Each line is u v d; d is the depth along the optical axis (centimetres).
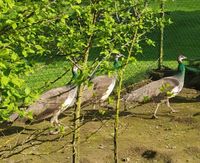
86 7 569
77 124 621
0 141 894
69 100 955
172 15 2403
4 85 402
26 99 437
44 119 958
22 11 447
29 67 459
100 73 511
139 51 614
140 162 855
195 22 2308
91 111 1021
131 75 1345
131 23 602
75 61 572
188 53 1895
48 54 572
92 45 563
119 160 860
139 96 1085
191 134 971
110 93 1079
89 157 851
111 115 1040
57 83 1225
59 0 507
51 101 936
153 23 782
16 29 449
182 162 844
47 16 473
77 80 461
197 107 1166
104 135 952
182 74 1124
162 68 1415
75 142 617
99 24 580
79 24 584
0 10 423
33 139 478
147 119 1069
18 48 493
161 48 1412
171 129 1006
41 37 545
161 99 1080
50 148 879
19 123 952
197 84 1303
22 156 823
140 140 930
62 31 559
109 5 599
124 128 1002
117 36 585
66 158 843
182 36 2109
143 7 657
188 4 2606
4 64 407
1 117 455
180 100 1226
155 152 870
